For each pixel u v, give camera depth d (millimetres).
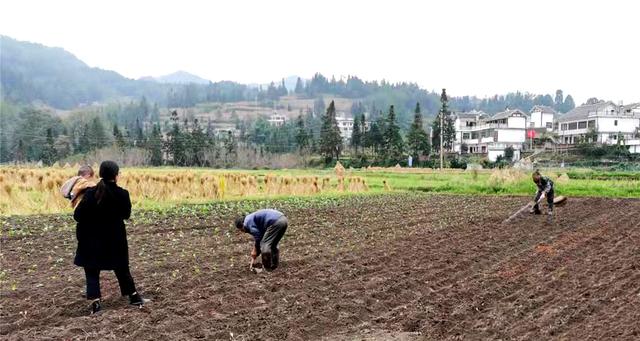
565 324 7926
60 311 8039
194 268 10875
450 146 99875
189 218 18547
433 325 7918
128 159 81500
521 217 20219
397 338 7328
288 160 88188
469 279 10594
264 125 129625
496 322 8031
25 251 12258
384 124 98500
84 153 88500
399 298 9273
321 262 11680
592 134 85250
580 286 10062
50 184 20547
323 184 33688
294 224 17812
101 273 10453
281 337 7332
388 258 12250
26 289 9156
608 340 7184
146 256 12016
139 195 24375
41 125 108000
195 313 8148
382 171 67438
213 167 83750
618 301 9062
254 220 10672
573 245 14305
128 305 8484
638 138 89000
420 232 16172
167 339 7082
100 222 8102
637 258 12547
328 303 8805
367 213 21375
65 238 13938
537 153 83875
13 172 26328
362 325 7914
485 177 42406
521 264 11938
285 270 10891
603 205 25844
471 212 22000
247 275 10469
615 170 60656
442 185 37938
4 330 7281
